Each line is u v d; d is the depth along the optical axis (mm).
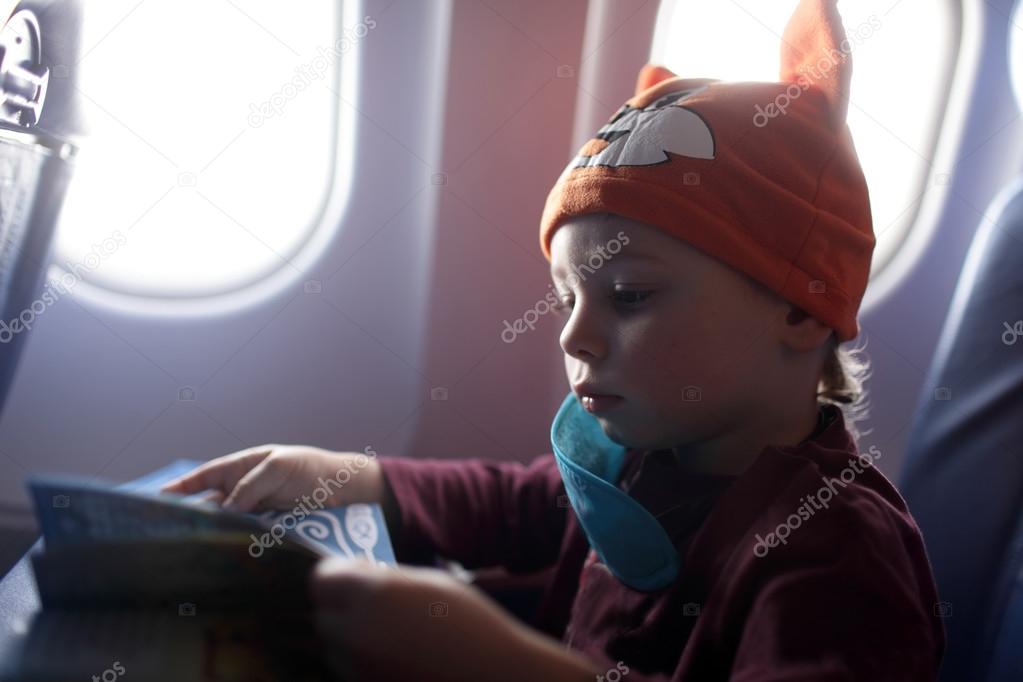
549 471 980
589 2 1185
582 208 658
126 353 1157
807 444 676
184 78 1113
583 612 759
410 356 1309
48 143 680
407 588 367
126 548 409
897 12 1345
